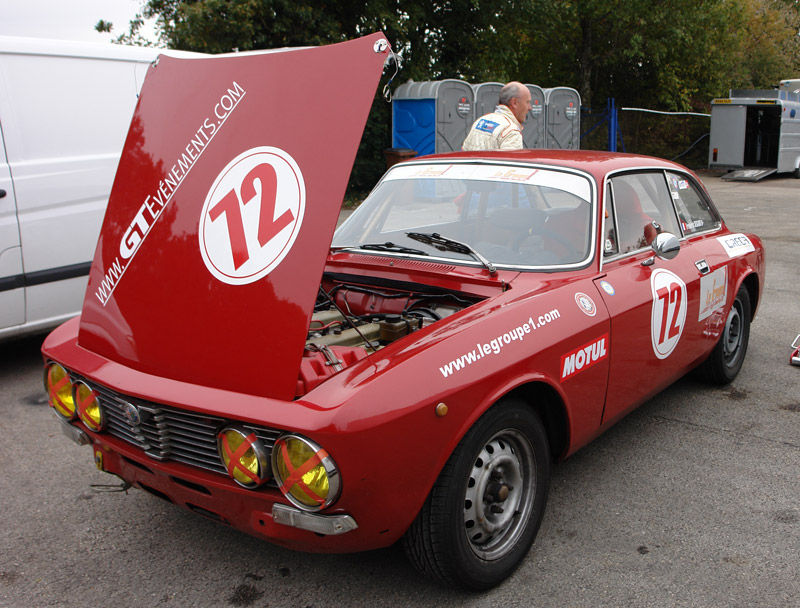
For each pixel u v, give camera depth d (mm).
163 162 2848
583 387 3047
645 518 3242
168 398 2402
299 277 2314
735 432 4180
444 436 2367
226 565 2922
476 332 2598
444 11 19641
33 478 3703
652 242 3682
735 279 4535
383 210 3885
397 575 2840
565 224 3414
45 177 5309
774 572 2834
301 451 2141
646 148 26281
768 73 36750
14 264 5188
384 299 3301
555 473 3689
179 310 2572
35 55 5273
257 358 2320
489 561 2678
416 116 16375
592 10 25547
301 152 2449
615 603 2645
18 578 2834
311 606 2648
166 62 3084
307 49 2586
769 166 22875
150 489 2691
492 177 3676
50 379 2961
